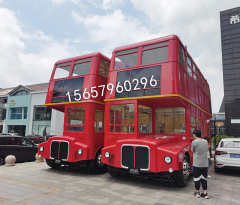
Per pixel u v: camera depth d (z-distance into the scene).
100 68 8.30
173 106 7.50
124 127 6.85
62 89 8.70
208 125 12.52
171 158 5.54
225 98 35.34
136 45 7.23
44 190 5.48
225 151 7.57
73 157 7.50
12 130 36.00
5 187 5.69
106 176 7.40
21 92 36.78
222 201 4.79
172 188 5.85
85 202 4.63
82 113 7.96
